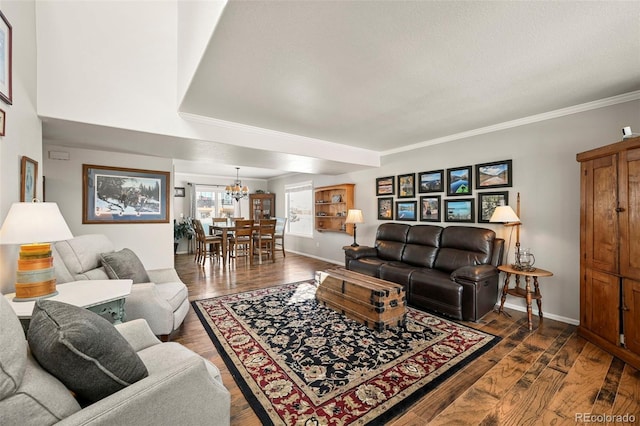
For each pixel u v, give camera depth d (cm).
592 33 173
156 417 97
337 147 452
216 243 642
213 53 195
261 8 150
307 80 235
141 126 286
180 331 269
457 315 299
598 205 242
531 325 281
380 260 434
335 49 191
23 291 159
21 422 74
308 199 750
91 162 390
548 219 313
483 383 189
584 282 258
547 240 314
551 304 311
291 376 196
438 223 421
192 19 235
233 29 169
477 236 346
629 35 175
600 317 239
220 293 394
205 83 240
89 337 90
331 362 213
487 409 165
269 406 165
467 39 180
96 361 92
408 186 464
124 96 278
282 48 189
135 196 423
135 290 226
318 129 374
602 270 237
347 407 165
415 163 455
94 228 394
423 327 279
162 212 445
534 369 206
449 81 238
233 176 849
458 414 160
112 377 96
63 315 97
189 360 115
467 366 210
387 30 170
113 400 88
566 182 301
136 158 423
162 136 307
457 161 398
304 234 749
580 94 265
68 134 298
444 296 310
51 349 85
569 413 162
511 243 343
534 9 152
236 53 195
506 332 270
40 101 238
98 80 265
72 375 89
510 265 328
